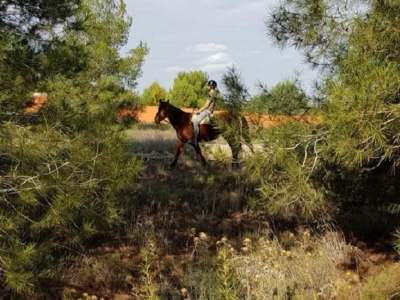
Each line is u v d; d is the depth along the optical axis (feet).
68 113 16.53
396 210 21.18
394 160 18.07
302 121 18.56
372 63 15.51
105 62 34.14
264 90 19.49
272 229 26.11
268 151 18.08
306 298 17.11
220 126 19.15
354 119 14.11
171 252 24.11
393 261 21.90
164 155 50.11
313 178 19.66
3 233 14.65
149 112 109.29
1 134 14.84
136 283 20.74
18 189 14.34
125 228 26.21
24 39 19.72
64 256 21.93
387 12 16.01
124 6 42.75
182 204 31.42
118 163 15.52
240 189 31.81
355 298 16.65
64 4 20.31
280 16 19.88
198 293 17.53
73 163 14.69
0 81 16.93
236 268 17.72
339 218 23.21
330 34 18.39
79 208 15.88
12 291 15.74
